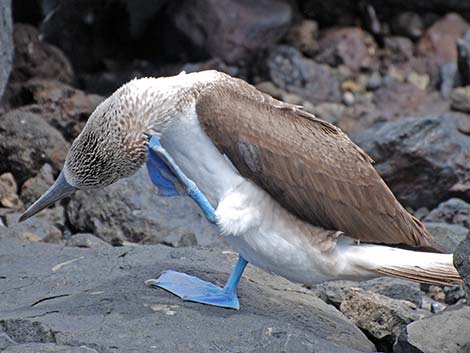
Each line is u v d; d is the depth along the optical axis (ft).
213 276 38.81
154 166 34.83
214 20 68.59
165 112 34.27
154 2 69.00
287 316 36.88
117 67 69.00
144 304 35.60
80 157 35.42
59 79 63.62
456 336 34.91
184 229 47.80
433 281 35.12
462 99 65.31
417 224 36.83
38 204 36.68
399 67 70.54
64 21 67.82
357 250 35.63
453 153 55.21
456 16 72.74
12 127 54.24
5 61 53.01
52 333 33.47
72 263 39.78
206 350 32.73
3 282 38.29
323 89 67.51
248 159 34.37
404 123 55.77
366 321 38.88
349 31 71.82
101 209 49.06
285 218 35.14
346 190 35.24
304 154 34.83
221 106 34.27
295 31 71.36
